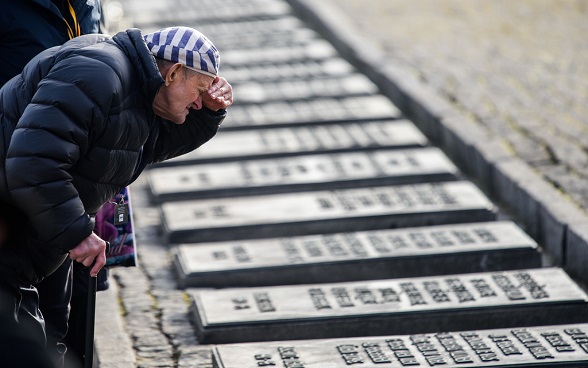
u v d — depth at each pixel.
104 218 10.85
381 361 11.59
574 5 32.41
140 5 31.72
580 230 14.98
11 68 9.75
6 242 8.58
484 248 15.08
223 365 11.48
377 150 19.62
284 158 19.25
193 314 13.54
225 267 14.56
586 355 11.70
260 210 16.72
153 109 9.16
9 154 8.31
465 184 17.67
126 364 12.10
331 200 17.08
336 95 22.88
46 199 8.33
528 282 13.88
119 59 8.67
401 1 33.31
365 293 13.62
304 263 14.69
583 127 20.44
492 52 26.59
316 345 12.00
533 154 18.88
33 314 8.89
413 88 22.83
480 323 13.23
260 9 31.72
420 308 13.16
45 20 9.80
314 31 30.59
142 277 14.92
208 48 9.13
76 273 10.75
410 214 16.48
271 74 24.69
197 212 16.69
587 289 14.56
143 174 19.36
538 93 22.80
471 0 33.41
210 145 19.69
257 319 12.88
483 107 21.73
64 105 8.32
